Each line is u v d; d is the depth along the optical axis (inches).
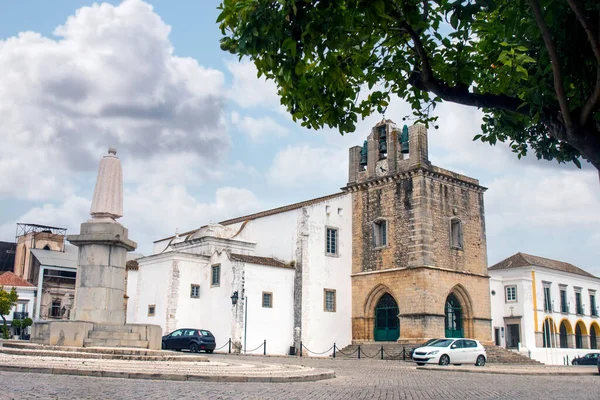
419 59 389.1
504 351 1632.6
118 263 874.8
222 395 473.4
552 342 2133.4
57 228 3444.9
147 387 502.6
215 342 1470.2
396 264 1646.2
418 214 1609.3
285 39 315.0
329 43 311.3
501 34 388.2
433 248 1610.5
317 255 1711.4
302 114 390.0
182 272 1707.7
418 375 922.1
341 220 1786.4
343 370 1000.9
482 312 1699.1
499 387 714.2
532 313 2064.5
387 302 1683.1
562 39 321.1
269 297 1638.8
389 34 382.0
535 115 331.9
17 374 545.6
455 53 382.6
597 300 2450.8
